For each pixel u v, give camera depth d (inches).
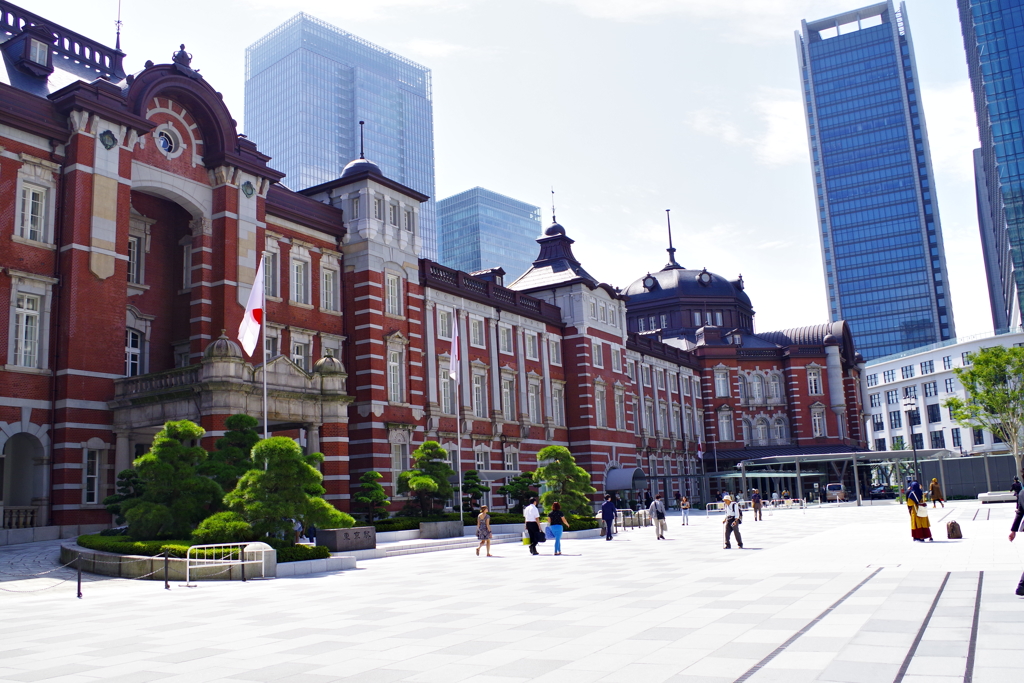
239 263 1373.0
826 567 765.3
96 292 1171.3
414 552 1196.5
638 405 2723.9
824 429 3304.6
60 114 1184.8
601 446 2363.4
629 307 3567.9
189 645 458.6
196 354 1320.1
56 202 1168.2
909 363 4938.5
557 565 927.0
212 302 1346.0
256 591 738.8
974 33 4527.6
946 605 501.7
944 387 4638.3
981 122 4817.9
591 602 590.2
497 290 2110.0
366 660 403.2
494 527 1503.4
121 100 1229.7
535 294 2448.3
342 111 7800.2
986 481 2635.3
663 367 2970.0
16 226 1118.4
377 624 518.6
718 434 3235.7
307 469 964.0
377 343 1622.8
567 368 2377.0
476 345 1993.1
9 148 1118.4
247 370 1140.5
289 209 1537.9
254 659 414.0
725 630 450.9
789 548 1015.0
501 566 935.0
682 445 3011.8
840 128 7372.1
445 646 433.7
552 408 2277.3
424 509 1481.3
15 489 1175.6
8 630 531.2
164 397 1126.4
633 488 2322.8
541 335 2276.1
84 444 1136.2
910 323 6825.8
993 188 5049.2
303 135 7386.8
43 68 1242.0
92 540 954.1
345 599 660.1
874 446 5255.9
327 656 416.5
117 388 1189.1
